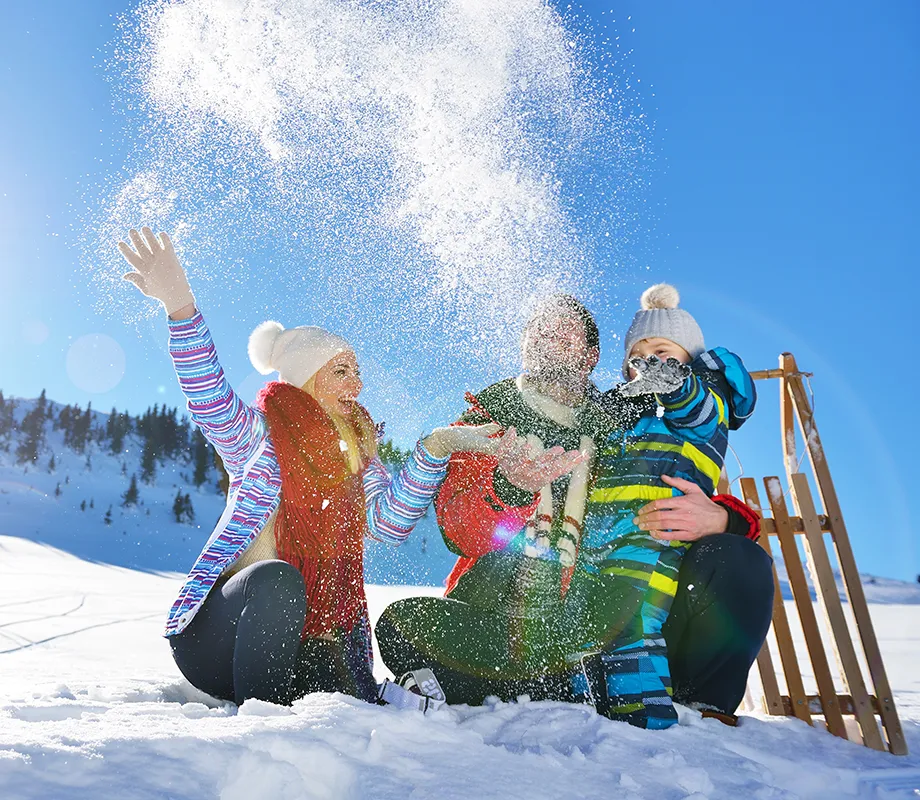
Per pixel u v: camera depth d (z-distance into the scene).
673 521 1.98
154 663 3.28
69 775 1.03
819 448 2.47
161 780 1.07
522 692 1.95
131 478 73.62
